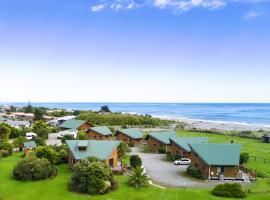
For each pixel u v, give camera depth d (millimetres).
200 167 62750
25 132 107688
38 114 162625
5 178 55875
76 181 50656
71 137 98062
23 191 49500
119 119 157500
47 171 56125
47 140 102750
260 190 52062
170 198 47000
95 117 153125
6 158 74000
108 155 62750
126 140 101312
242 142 111375
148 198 47031
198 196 48031
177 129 144625
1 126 97500
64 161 68688
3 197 46594
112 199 46125
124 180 56438
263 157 83750
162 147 88188
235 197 47719
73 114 195625
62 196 47688
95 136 102500
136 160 64750
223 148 63406
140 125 158125
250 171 62500
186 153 75875
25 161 56094
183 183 56844
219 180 59344
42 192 49250
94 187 49000
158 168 68625
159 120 174000
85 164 51938
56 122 147500
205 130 139875
